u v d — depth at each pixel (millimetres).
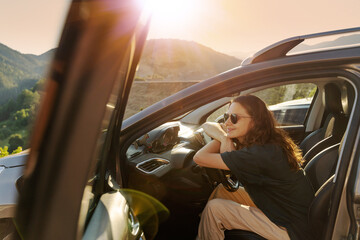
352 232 1034
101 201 941
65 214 470
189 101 1496
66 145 442
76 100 428
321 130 2467
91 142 448
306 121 3041
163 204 2104
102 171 1002
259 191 1494
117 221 855
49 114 433
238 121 1496
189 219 2262
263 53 1405
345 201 1066
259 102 1498
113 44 420
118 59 431
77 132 439
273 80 1359
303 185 1474
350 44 1295
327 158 1835
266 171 1426
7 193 1039
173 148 2178
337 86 1932
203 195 2258
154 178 1897
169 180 2062
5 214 929
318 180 1834
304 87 2705
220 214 1593
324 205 1297
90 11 402
